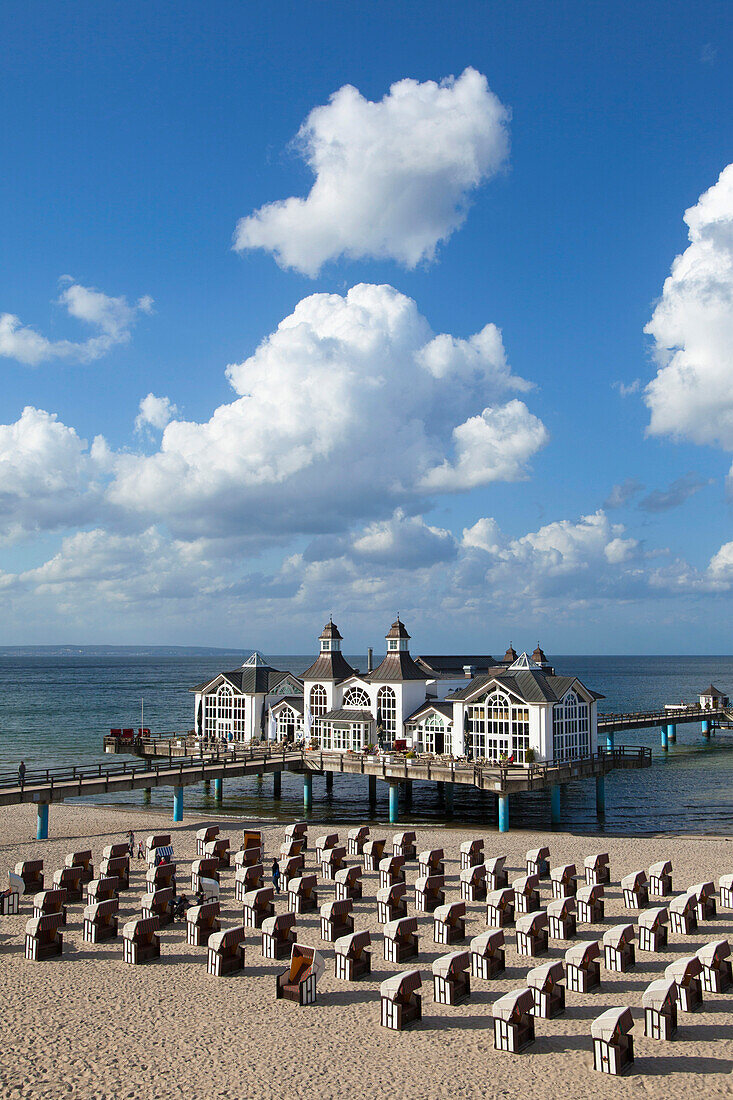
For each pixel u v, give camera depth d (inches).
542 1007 970.7
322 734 2972.4
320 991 1053.8
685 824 2406.5
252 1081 832.9
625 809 2637.8
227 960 1109.1
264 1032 938.1
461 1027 951.6
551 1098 802.8
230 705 3235.7
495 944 1097.4
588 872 1515.7
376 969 1122.0
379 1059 877.2
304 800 2640.3
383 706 2871.6
